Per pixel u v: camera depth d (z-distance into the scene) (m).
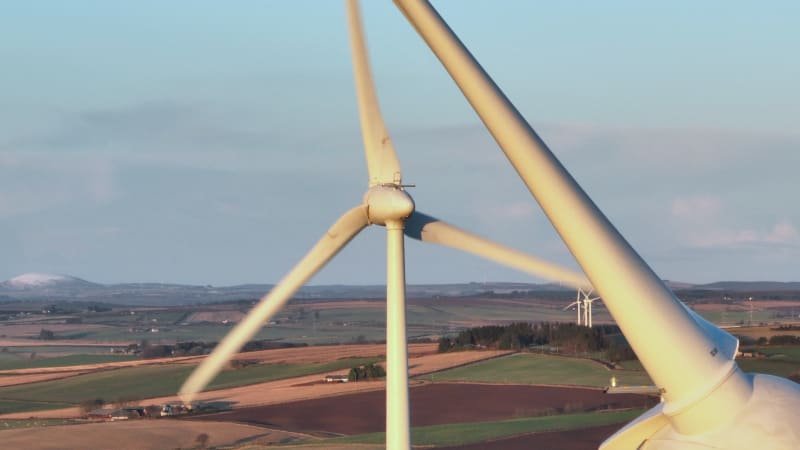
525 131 13.38
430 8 13.39
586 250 13.63
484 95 13.37
